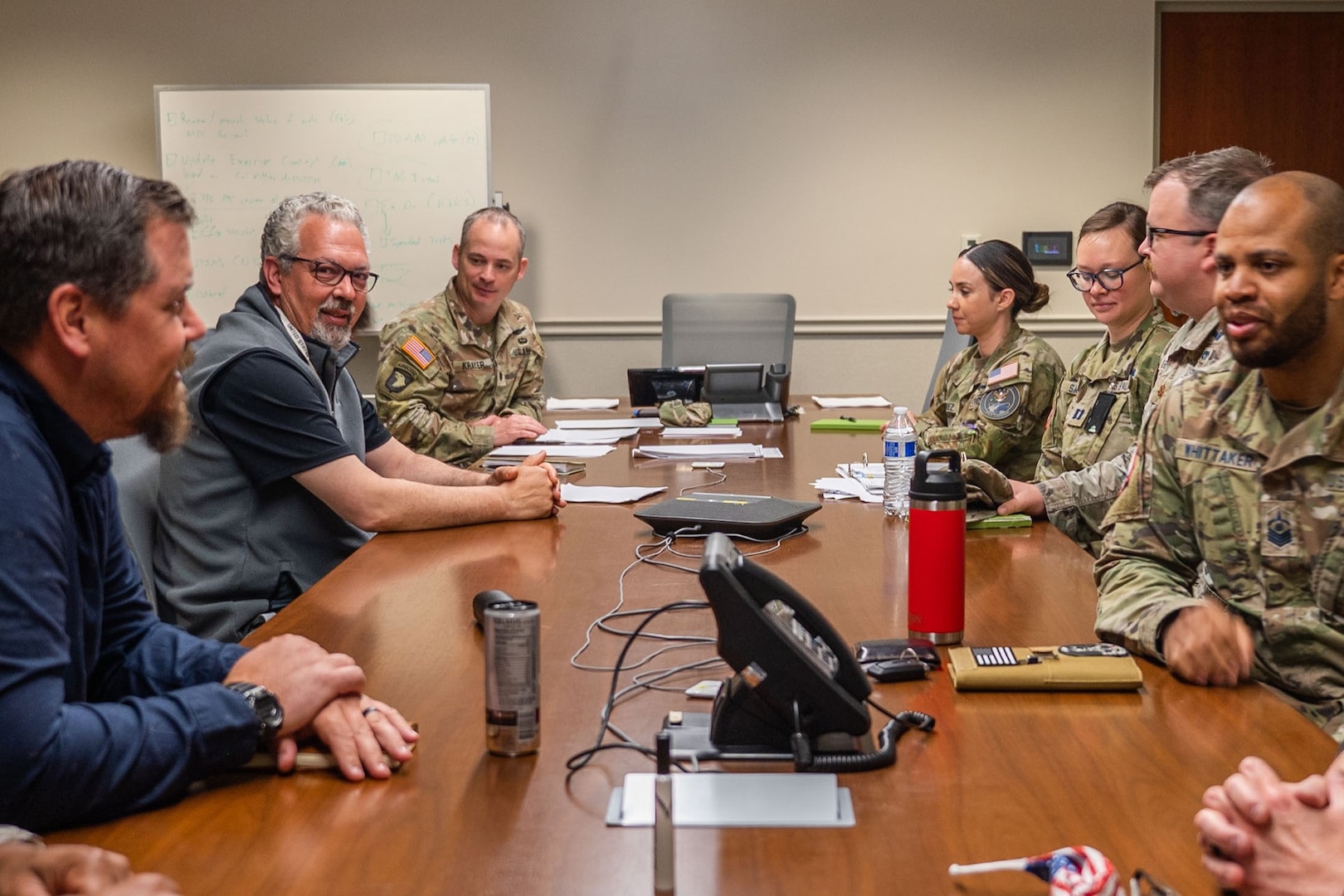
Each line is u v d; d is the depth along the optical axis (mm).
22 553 1046
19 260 1087
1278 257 1370
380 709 1157
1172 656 1303
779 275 5562
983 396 3133
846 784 1041
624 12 5406
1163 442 1588
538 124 5465
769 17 5422
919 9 5406
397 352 3750
